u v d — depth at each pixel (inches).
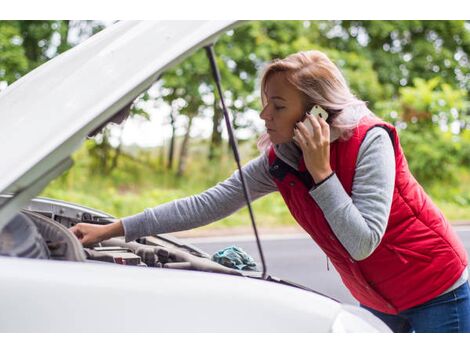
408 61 464.8
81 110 46.8
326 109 65.7
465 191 408.2
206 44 50.3
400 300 71.6
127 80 47.6
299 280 161.9
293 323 48.9
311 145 61.7
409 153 418.0
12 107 48.6
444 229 71.0
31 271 47.2
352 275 72.8
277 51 412.8
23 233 56.2
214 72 55.3
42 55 393.7
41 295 46.2
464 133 430.6
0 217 45.9
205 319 47.6
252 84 414.3
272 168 69.8
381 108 423.2
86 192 366.3
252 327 48.0
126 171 395.9
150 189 389.1
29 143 45.9
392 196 64.7
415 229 68.9
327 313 50.6
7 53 364.2
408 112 430.9
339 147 65.3
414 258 69.1
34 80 50.3
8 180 44.5
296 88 65.7
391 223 68.5
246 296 48.9
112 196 365.1
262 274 59.8
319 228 68.8
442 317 71.4
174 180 399.2
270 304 49.1
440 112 425.4
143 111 405.1
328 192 61.2
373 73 430.0
